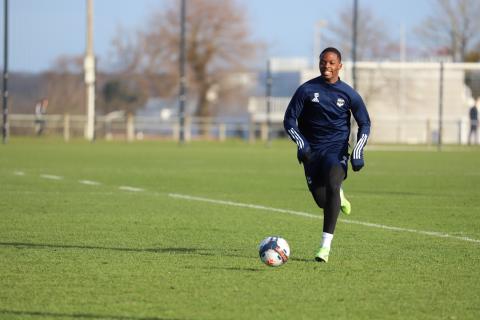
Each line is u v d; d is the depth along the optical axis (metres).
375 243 32.59
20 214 40.91
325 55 28.72
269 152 106.19
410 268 27.19
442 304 22.14
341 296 22.97
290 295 23.03
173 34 187.88
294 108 29.03
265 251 26.50
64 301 22.17
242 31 190.00
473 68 116.88
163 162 83.88
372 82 148.38
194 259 28.61
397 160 93.81
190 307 21.55
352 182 62.81
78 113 152.62
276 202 47.91
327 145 29.02
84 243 32.00
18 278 25.17
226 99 192.88
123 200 48.09
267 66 119.75
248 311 21.16
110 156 92.88
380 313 21.12
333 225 28.17
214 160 88.31
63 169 72.25
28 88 151.00
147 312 21.00
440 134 118.06
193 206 45.44
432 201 49.00
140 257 28.97
